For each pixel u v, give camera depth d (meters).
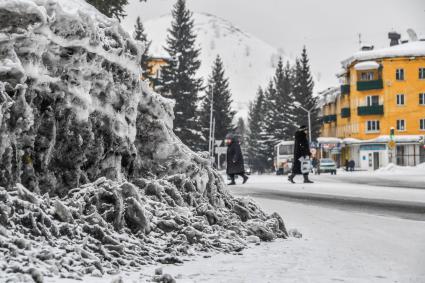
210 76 74.50
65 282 3.81
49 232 4.63
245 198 8.71
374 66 70.06
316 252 6.19
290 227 8.71
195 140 61.16
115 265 4.66
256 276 4.66
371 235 7.79
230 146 21.30
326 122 89.25
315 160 52.34
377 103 71.62
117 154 7.03
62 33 5.86
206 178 8.03
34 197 4.87
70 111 6.13
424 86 69.25
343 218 10.05
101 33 6.84
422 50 69.00
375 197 15.28
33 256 4.08
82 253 4.50
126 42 7.29
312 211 11.27
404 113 69.75
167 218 6.19
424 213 11.01
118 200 5.49
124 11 20.98
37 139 5.75
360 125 72.19
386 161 69.69
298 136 22.83
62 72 5.97
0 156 5.03
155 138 8.07
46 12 5.74
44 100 5.83
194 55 64.62
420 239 7.39
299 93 82.38
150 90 8.23
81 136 6.30
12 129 5.26
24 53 5.50
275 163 56.69
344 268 5.21
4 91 5.07
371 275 4.88
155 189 6.76
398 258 5.84
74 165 6.25
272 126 90.56
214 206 7.91
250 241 6.88
